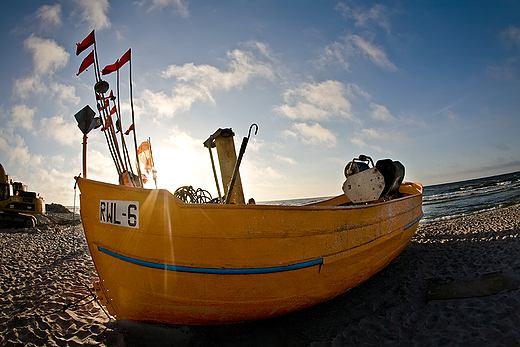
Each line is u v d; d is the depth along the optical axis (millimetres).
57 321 4652
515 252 7145
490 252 7645
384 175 6562
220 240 3561
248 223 3609
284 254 3799
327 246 4219
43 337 4176
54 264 8898
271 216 3699
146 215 3672
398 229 6453
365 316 4742
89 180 4164
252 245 3637
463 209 26656
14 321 4676
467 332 3900
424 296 5375
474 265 6754
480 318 4219
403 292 5637
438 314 4547
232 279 3635
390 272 6906
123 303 4031
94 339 4133
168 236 3588
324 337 4172
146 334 4195
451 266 6965
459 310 4570
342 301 5379
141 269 3732
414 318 4523
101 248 4062
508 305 4469
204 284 3625
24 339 4129
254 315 4016
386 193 6730
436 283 5945
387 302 5246
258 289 3766
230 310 3842
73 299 5648
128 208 3799
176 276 3625
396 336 4051
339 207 4398
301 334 4305
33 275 7484
